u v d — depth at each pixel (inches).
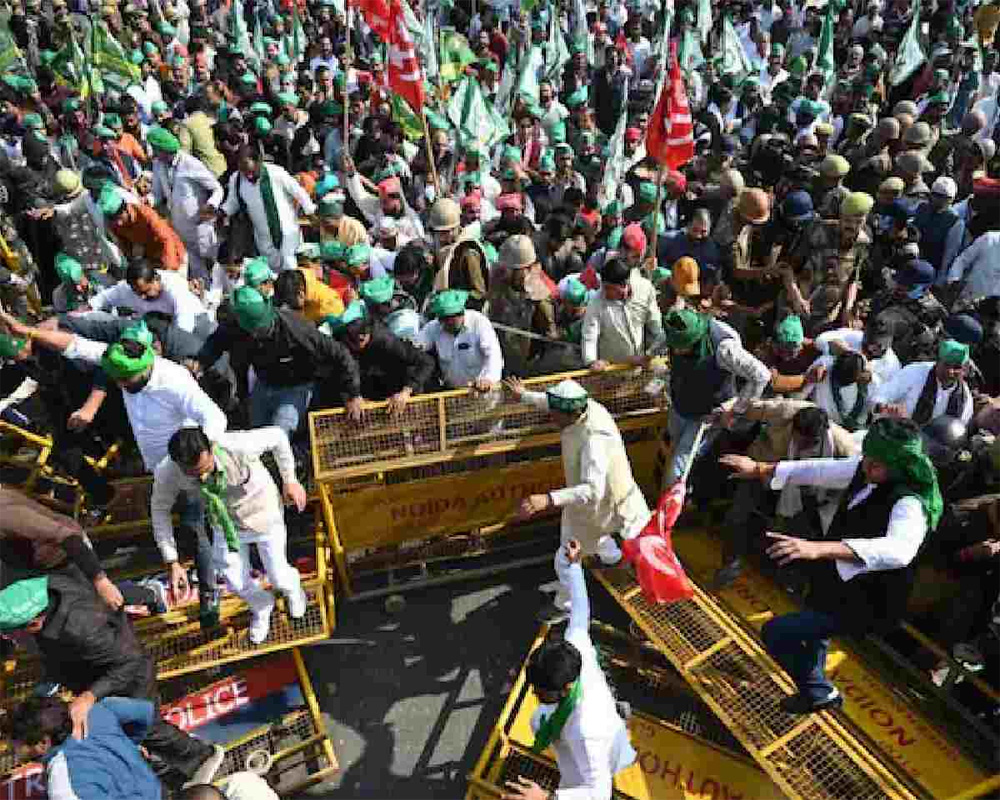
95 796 139.3
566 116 498.9
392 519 235.9
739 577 220.8
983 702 185.6
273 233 307.9
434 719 210.1
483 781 184.2
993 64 522.3
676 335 203.2
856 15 732.0
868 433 150.6
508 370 262.1
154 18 637.3
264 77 544.4
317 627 209.8
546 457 241.8
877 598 156.9
